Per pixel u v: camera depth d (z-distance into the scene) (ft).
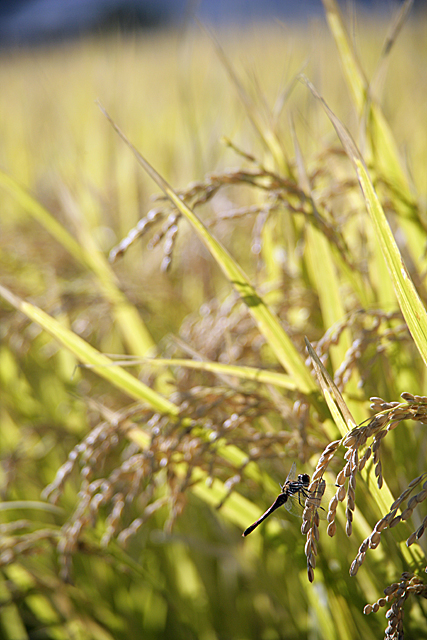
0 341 4.13
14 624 3.58
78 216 3.72
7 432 4.13
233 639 3.39
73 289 3.53
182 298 4.15
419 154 4.64
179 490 2.72
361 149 2.86
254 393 2.72
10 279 4.11
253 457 2.71
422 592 2.45
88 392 3.82
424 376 2.88
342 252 2.79
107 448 2.72
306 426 2.71
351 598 2.79
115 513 2.71
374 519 2.74
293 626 3.05
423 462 2.81
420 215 2.90
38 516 3.77
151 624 3.30
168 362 2.69
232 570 3.48
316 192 3.02
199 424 2.73
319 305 2.97
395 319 2.71
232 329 2.96
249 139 4.48
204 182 2.69
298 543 2.78
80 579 3.43
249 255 4.29
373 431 2.39
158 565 3.47
